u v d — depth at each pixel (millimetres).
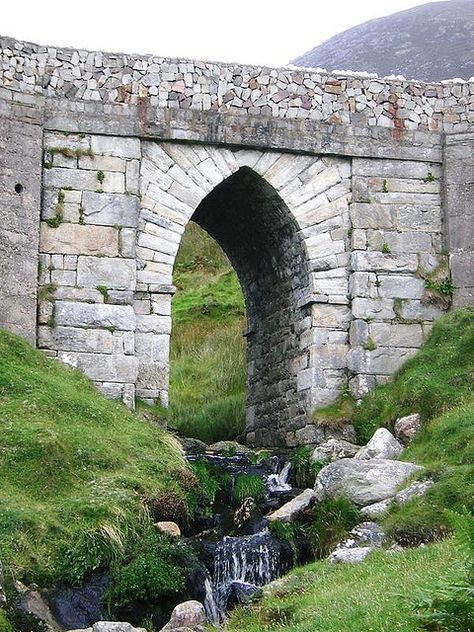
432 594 7273
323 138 17062
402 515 11367
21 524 10516
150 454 13180
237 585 11086
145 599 10344
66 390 13883
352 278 16891
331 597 9258
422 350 16406
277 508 13297
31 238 15531
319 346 16703
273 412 18422
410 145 17438
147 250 16172
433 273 17141
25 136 15766
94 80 16344
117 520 11125
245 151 16812
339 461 12742
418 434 14234
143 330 15945
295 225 17016
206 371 24328
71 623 9883
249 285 20047
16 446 11844
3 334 14562
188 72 16703
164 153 16469
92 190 16016
